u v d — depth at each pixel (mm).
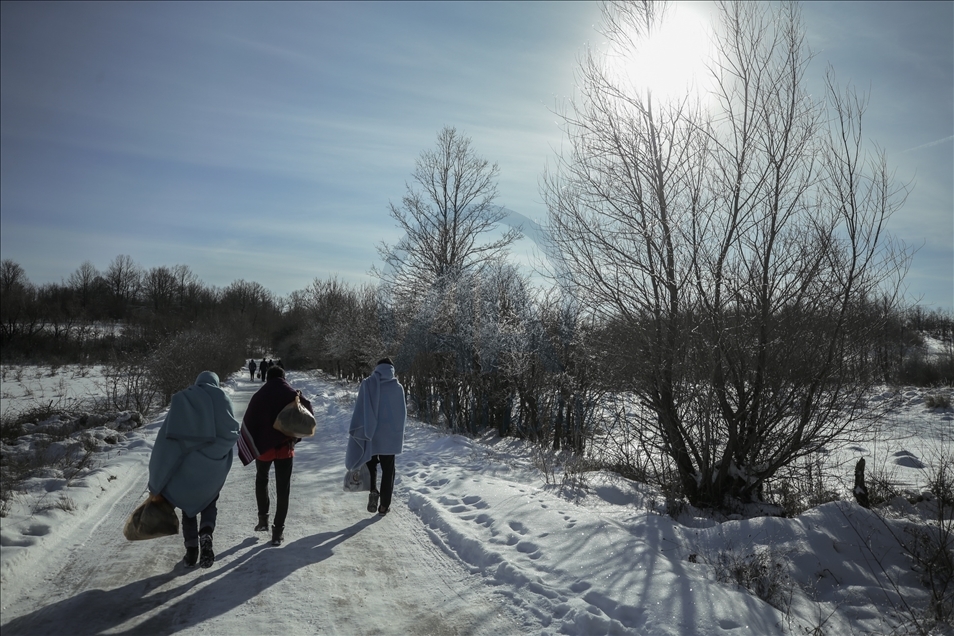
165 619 3816
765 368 6523
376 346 19016
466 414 14938
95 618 3803
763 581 4617
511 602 4188
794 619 4074
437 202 19719
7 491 6332
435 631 3754
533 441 12367
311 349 47094
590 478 8148
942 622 4164
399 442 6555
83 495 6582
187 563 4711
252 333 69938
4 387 23781
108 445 10367
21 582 4336
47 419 13328
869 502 6375
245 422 5453
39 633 3586
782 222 6656
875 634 4051
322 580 4535
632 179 7039
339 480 8266
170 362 19297
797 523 5445
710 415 6680
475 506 6570
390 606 4113
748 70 6727
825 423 6570
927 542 5246
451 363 15516
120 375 18406
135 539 4488
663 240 6820
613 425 8242
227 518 6250
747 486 7066
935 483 6891
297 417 5301
